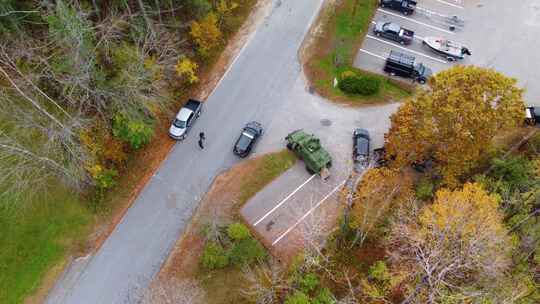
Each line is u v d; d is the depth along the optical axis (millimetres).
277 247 33375
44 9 33469
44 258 32281
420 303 25906
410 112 31734
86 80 30266
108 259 32688
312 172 36781
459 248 26609
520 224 30781
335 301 28438
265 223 34375
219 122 39219
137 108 33750
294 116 39969
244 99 40562
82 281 31812
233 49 43344
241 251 31906
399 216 29156
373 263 32438
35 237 32844
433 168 34500
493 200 28203
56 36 29234
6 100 31703
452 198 27891
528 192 30562
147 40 33625
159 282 31734
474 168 34531
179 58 38500
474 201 28000
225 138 38375
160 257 32906
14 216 33188
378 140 39062
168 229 33969
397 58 42656
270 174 36625
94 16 36250
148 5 37188
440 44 45031
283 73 42281
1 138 31203
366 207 29719
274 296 30016
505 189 31344
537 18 48031
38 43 33188
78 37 27422
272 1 46844
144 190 35500
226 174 36562
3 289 31062
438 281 23938
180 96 39938
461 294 24812
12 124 32594
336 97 41250
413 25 47438
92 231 33500
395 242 30922
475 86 29141
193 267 32344
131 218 34281
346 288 31375
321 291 30875
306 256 29266
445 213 27016
